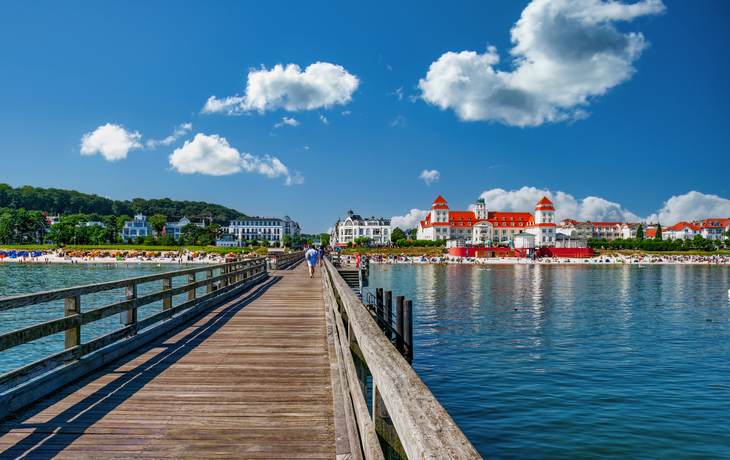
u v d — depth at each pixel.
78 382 5.52
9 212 152.62
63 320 5.32
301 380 5.73
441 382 14.09
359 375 4.65
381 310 19.92
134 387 5.37
